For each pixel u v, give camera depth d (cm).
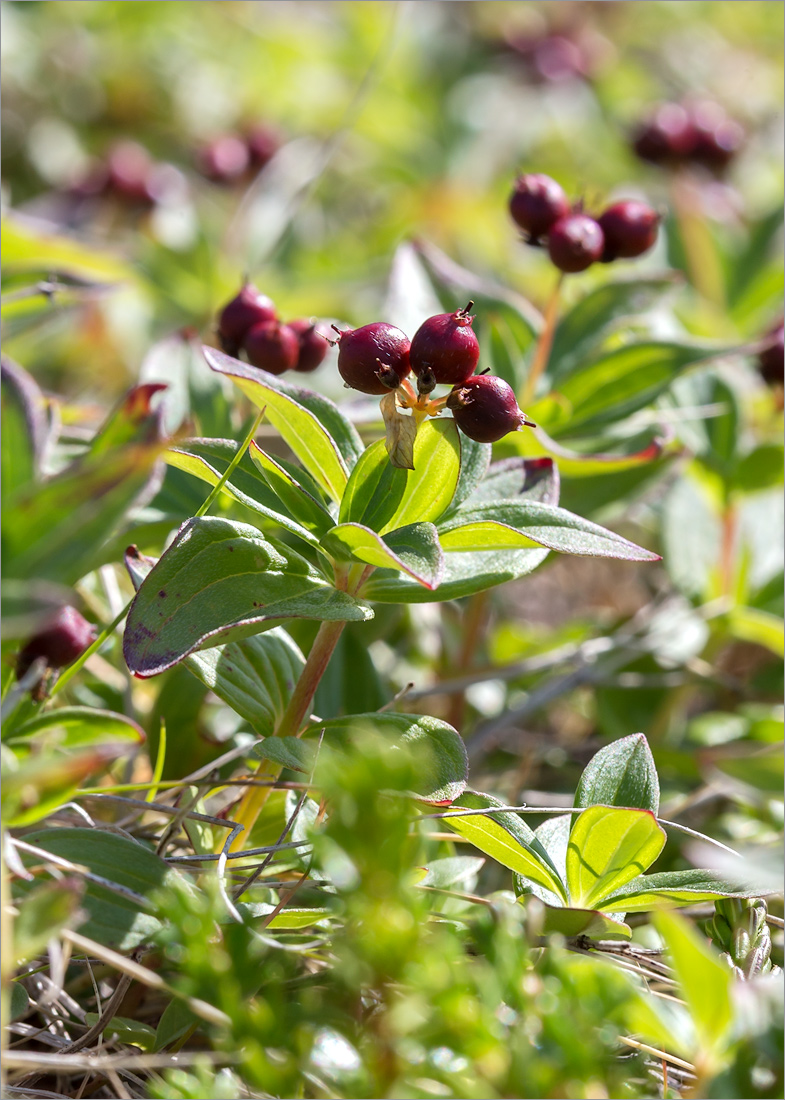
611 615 55
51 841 38
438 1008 35
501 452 44
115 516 36
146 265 67
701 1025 36
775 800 45
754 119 96
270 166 73
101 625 44
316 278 69
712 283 61
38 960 39
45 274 47
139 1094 38
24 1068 36
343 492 39
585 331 48
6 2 86
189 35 94
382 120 88
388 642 49
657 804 39
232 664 40
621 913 39
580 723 51
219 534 38
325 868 38
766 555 50
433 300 48
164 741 41
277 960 37
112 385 64
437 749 38
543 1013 35
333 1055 36
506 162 91
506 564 39
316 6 106
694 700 52
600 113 98
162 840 39
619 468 45
